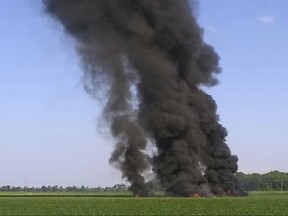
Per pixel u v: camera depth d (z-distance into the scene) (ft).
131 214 138.72
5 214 140.26
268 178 522.47
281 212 145.18
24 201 218.79
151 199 227.81
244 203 190.29
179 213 141.79
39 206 177.27
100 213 143.23
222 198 241.14
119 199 232.32
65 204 189.88
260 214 137.90
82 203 196.95
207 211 148.66
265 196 282.36
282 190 497.87
